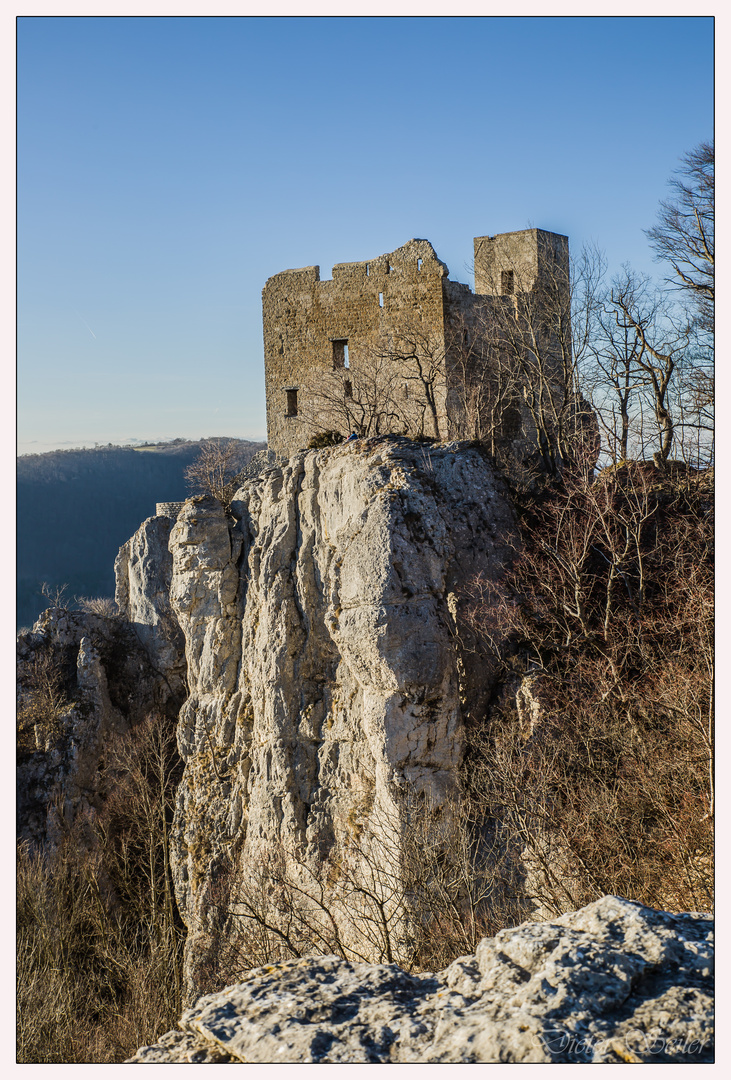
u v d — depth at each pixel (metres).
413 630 19.92
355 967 6.00
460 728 20.36
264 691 24.16
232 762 26.72
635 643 21.19
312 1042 4.90
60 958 24.28
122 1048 20.67
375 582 19.97
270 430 46.19
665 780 17.97
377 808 20.34
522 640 21.75
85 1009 23.42
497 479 24.69
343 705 22.94
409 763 19.64
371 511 20.77
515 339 39.72
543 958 5.34
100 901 27.41
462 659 20.89
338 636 22.27
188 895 25.95
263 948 19.53
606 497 23.06
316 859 21.70
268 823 23.12
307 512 24.81
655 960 5.17
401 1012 5.18
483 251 44.62
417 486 21.48
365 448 23.80
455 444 24.58
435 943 16.23
